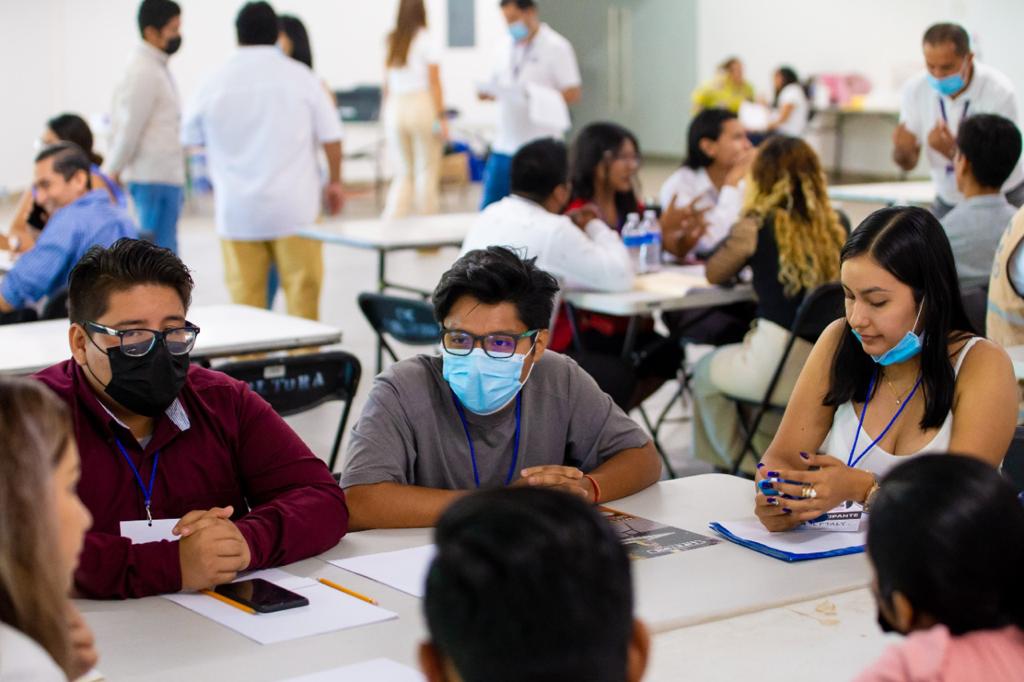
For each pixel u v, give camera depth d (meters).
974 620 1.21
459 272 2.24
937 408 2.28
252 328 3.81
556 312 4.26
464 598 0.92
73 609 1.31
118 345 1.99
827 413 2.45
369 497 2.24
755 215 4.02
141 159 6.35
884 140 13.37
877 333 2.25
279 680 1.55
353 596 1.86
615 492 2.38
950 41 5.21
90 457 2.06
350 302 7.69
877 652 1.64
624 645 0.94
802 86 12.68
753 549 2.08
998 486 1.22
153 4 6.21
